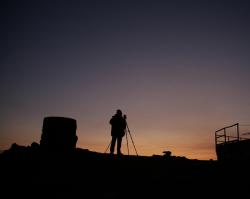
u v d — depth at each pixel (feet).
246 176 36.17
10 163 33.35
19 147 39.75
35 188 28.91
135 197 29.66
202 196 31.48
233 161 42.45
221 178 35.55
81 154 38.32
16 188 28.58
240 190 33.63
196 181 33.91
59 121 41.32
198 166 37.60
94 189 30.32
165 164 37.04
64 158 35.70
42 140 40.93
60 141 40.40
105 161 36.01
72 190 29.58
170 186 32.30
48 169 32.63
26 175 31.19
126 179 32.73
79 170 33.22
